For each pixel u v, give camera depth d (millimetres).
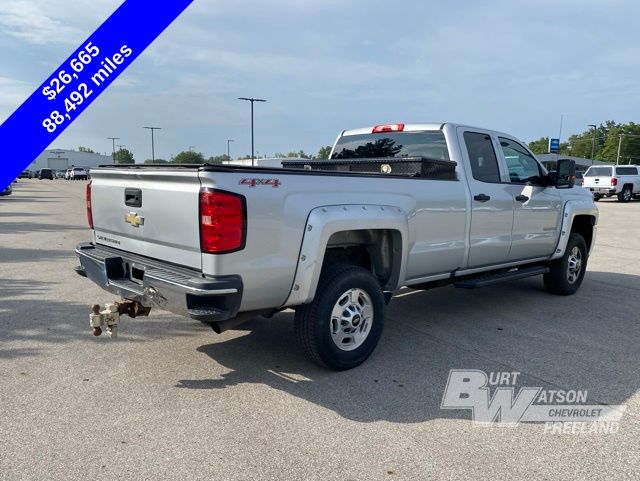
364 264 4660
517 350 4734
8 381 3883
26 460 2857
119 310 4035
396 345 4832
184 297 3383
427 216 4691
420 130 5438
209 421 3330
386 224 4188
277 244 3598
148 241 3926
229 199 3342
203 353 4531
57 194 32438
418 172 4699
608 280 7992
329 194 3891
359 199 4086
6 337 4848
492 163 5578
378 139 5840
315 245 3734
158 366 4227
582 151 114062
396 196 4379
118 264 4148
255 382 3949
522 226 5867
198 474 2758
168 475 2746
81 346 4641
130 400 3609
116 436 3125
